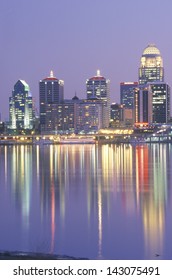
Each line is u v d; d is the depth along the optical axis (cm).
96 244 7862
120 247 7694
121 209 10988
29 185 15725
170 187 14888
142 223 9419
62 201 12206
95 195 13225
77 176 18625
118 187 14975
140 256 7212
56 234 8550
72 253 7306
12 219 9869
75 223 9456
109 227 9081
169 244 7812
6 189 14688
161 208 11056
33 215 10312
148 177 18038
